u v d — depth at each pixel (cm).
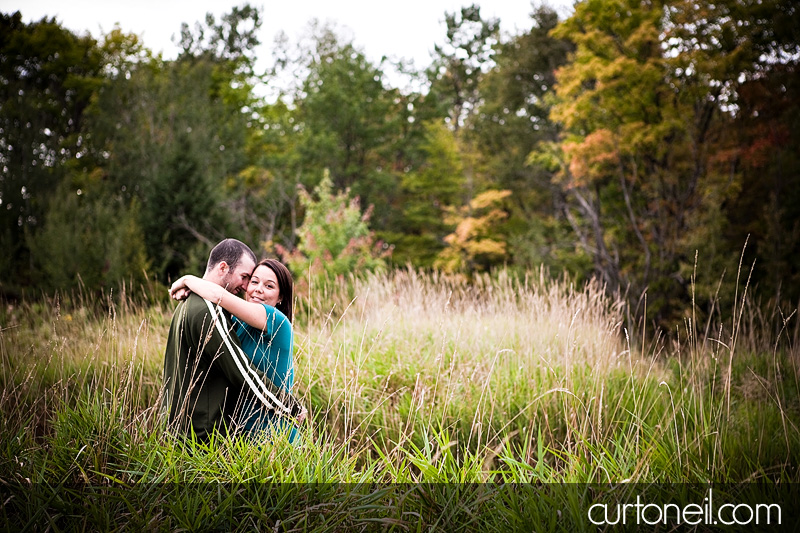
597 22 1375
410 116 2898
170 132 2125
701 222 1216
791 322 497
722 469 240
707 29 1242
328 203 1324
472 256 1892
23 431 249
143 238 1520
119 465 228
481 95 2728
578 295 518
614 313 491
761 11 1175
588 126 1564
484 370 409
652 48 1371
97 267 1203
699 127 1336
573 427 289
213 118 2464
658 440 268
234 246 282
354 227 1288
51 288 1109
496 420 338
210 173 1958
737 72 1205
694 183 1295
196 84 2458
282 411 247
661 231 1323
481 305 604
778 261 1034
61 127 2488
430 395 359
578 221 1759
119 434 242
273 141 2538
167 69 2719
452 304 608
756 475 234
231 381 239
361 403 358
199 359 239
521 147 2228
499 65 2653
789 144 1253
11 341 400
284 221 2128
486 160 2381
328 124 2475
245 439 241
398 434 337
